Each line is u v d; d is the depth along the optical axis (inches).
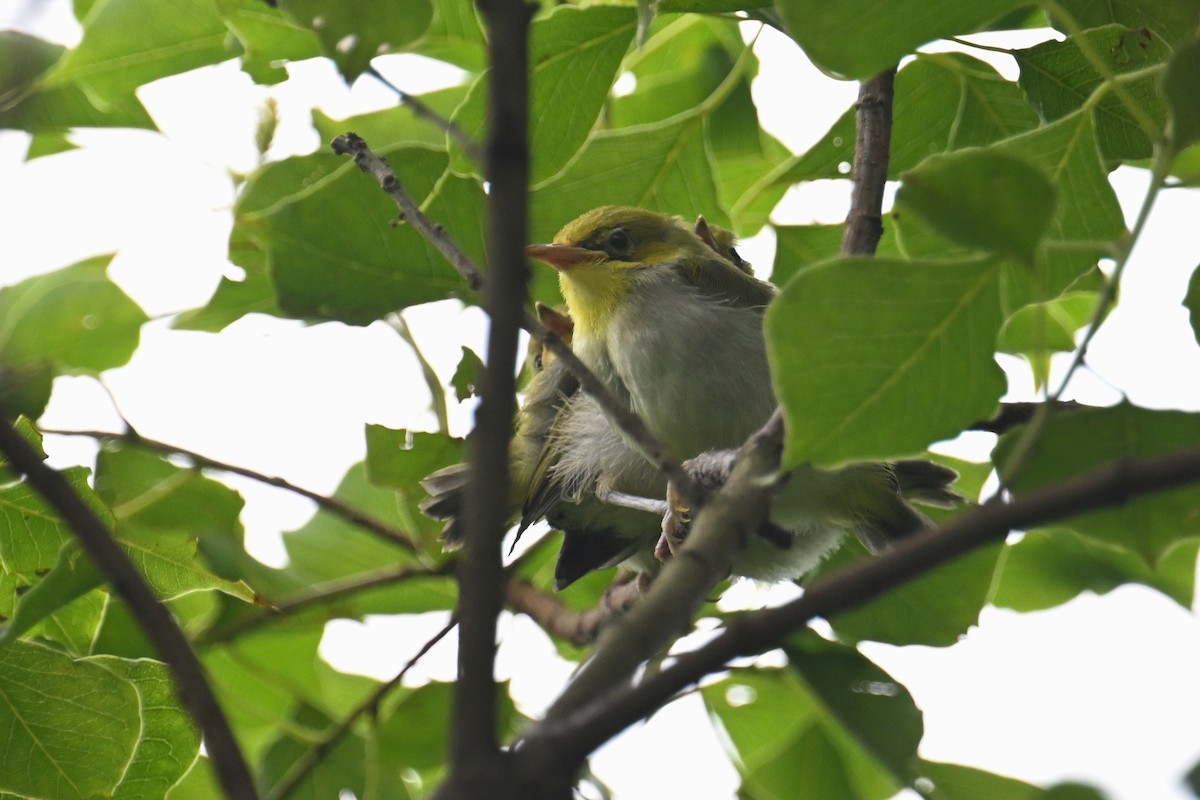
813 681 284.5
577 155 287.4
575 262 366.0
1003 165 154.3
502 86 136.6
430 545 347.6
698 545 168.6
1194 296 206.1
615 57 271.7
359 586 348.5
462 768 129.8
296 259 303.0
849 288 167.6
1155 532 189.5
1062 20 181.9
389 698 387.9
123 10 306.0
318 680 390.3
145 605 171.6
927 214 159.5
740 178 385.7
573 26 267.3
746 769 365.7
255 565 367.2
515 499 374.3
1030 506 129.3
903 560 130.6
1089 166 238.7
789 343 168.1
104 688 255.3
